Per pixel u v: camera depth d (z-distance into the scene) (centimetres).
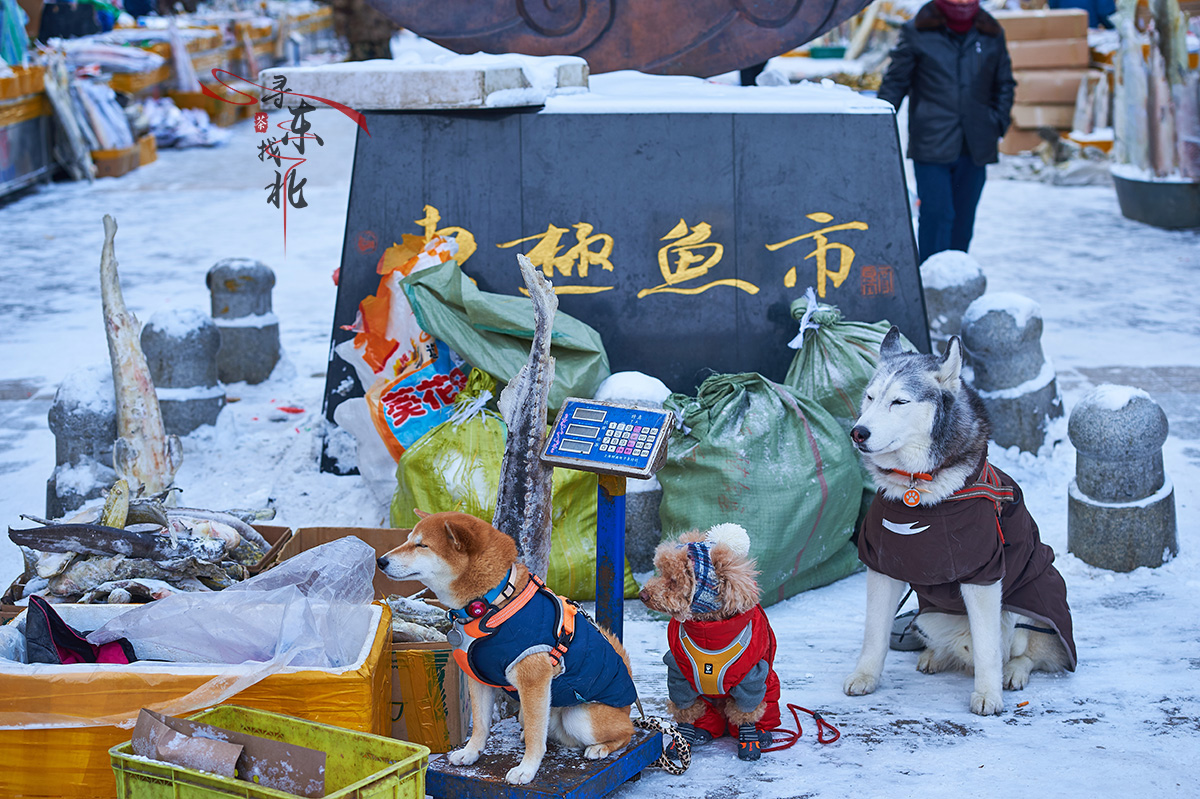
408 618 396
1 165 1600
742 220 600
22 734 318
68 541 403
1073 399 764
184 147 2211
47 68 1773
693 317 603
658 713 396
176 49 2280
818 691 419
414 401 550
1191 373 824
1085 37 1789
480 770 330
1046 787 336
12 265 1238
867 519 415
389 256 602
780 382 606
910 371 388
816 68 1903
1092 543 525
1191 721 381
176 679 317
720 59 683
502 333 546
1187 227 1384
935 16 895
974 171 939
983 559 388
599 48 680
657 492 532
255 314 828
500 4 673
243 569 427
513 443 391
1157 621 472
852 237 603
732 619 344
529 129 598
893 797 332
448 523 312
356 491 602
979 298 659
